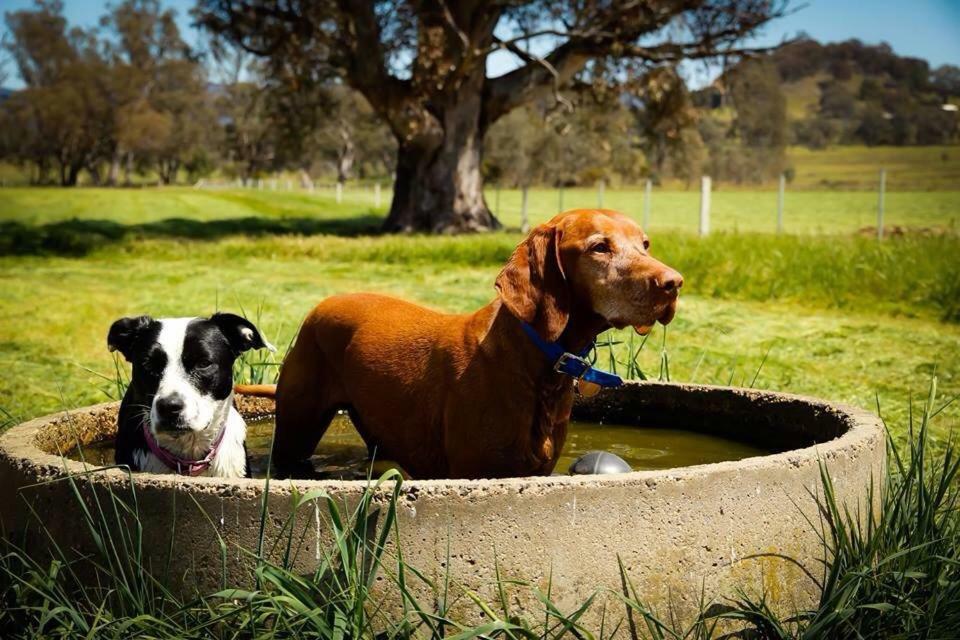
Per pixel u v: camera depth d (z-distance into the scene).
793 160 123.44
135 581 2.88
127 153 110.88
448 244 18.73
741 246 14.94
